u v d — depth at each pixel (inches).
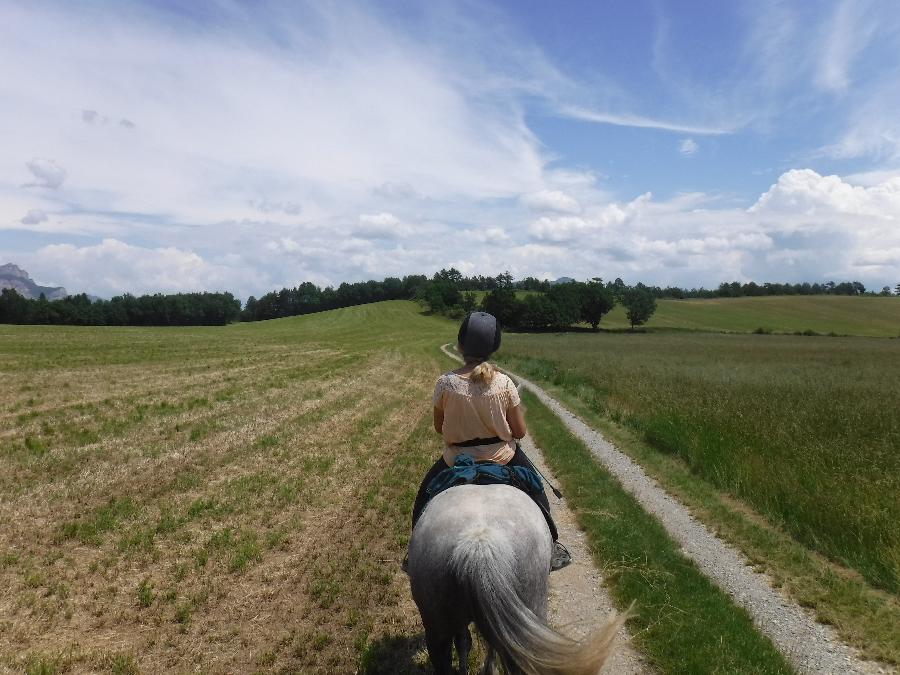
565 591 261.1
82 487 386.3
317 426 634.2
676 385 821.2
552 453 517.3
